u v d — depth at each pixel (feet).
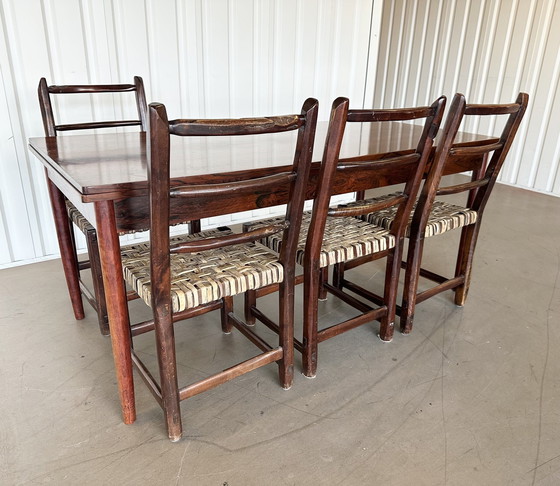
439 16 14.80
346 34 10.83
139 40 8.26
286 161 4.76
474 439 4.53
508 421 4.77
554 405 5.02
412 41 15.66
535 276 8.13
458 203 12.23
